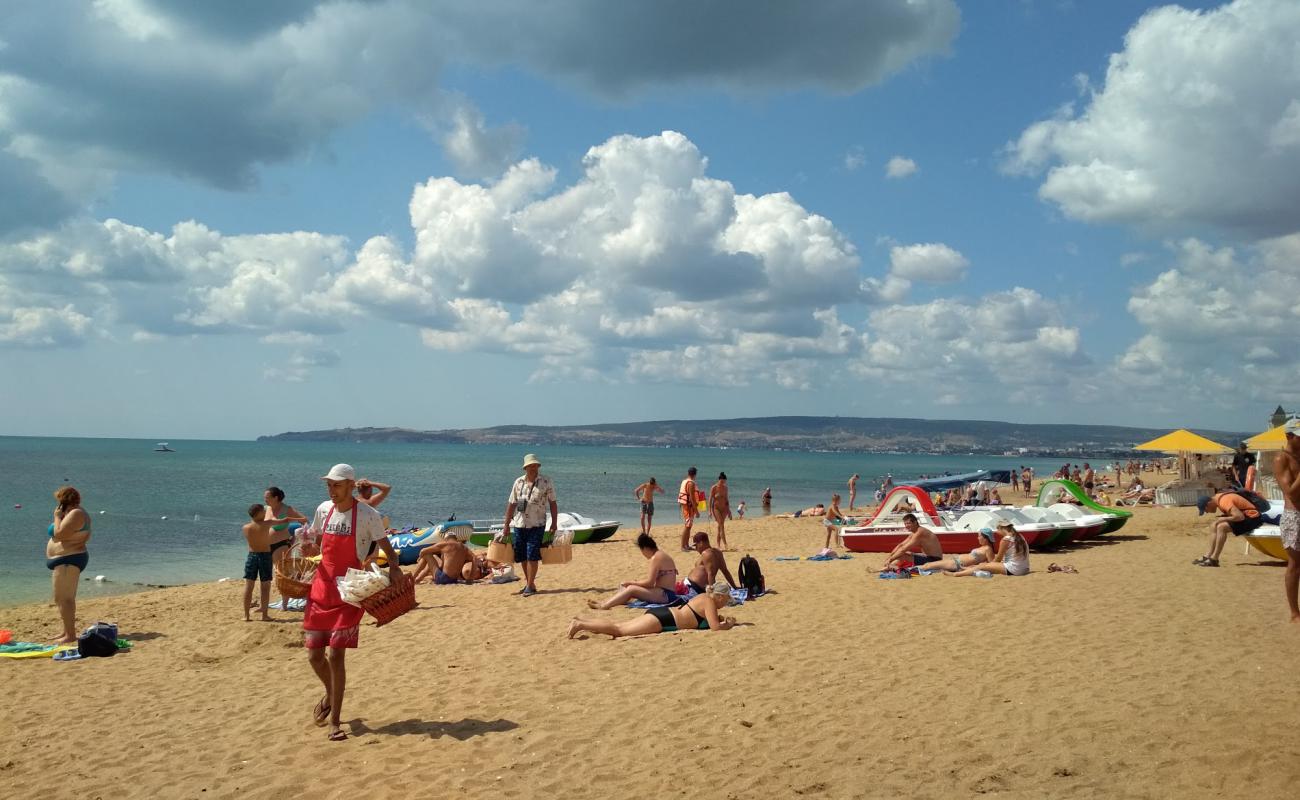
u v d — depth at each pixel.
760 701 6.81
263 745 6.28
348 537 6.33
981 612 10.20
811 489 72.81
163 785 5.61
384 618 6.44
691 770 5.43
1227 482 28.73
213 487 59.19
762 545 22.39
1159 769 4.99
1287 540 8.52
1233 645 7.88
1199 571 12.85
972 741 5.67
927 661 7.88
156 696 7.86
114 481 66.00
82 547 10.25
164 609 13.26
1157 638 8.35
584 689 7.36
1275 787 4.62
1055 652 7.99
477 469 105.06
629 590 11.40
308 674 8.43
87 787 5.64
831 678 7.41
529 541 13.05
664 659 8.31
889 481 49.16
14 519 34.41
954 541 17.38
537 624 10.58
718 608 10.52
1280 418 27.70
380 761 5.83
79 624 12.12
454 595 13.28
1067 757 5.27
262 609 11.99
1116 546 17.31
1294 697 6.14
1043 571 13.67
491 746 6.02
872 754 5.55
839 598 11.72
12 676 8.73
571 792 5.18
